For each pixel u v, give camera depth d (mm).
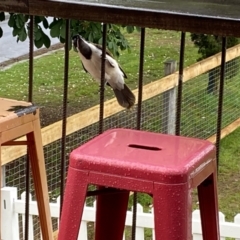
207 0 2275
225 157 6430
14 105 2375
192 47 10086
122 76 4699
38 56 10320
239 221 3344
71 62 9523
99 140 2082
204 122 6566
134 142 2078
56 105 7625
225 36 2127
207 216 2115
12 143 2398
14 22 5605
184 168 1821
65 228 1936
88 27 5867
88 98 7902
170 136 2148
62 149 2561
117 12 2227
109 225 2258
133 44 10469
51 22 5793
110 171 1867
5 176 4367
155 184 1816
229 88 6945
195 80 6465
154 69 9336
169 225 1810
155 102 5855
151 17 2186
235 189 5719
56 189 5031
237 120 6969
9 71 9375
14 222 3676
